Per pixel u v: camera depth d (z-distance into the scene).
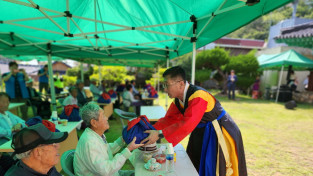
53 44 4.62
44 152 0.94
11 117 2.69
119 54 4.94
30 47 4.07
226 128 1.56
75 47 4.83
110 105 5.49
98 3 2.64
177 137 1.38
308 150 3.55
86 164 1.27
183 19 2.62
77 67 20.41
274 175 2.68
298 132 4.68
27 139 0.89
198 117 1.37
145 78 16.72
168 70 1.46
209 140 1.57
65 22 3.13
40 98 5.55
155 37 3.88
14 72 4.98
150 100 6.89
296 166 2.94
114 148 1.63
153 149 1.51
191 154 1.79
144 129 1.45
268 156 3.29
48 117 5.39
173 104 1.77
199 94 1.41
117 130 4.56
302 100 10.06
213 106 1.52
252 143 3.91
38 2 2.40
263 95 12.11
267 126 5.22
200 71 13.48
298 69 11.37
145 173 1.30
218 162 1.53
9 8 2.58
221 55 11.94
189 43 2.87
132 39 4.19
